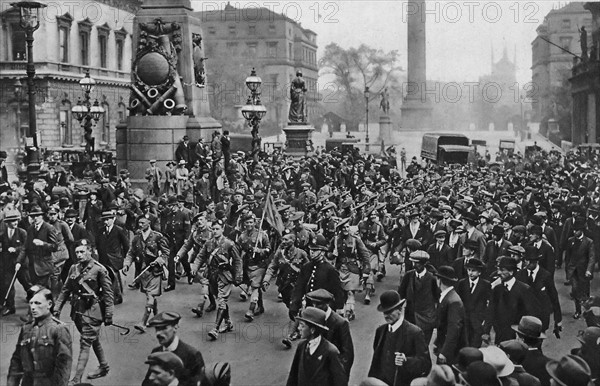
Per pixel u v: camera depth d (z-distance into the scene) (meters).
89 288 10.52
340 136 77.31
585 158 43.25
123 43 62.44
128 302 16.09
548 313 11.48
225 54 79.81
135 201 21.81
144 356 12.18
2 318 14.35
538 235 14.18
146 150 32.81
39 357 8.26
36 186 22.64
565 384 6.27
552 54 71.19
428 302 10.51
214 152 30.22
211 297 15.15
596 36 56.25
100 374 11.03
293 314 11.55
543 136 72.69
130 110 33.69
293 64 82.25
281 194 25.20
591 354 8.30
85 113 34.69
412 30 74.25
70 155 42.00
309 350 7.75
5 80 50.12
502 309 10.51
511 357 7.29
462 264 12.28
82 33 56.06
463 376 6.39
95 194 20.31
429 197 22.28
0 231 14.57
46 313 8.35
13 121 50.34
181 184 27.80
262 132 78.50
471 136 79.69
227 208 21.09
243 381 10.84
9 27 50.22
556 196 22.52
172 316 7.21
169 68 33.38
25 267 14.36
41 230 14.17
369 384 5.95
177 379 6.51
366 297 16.17
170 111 33.34
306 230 14.87
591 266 14.91
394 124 90.12
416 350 8.11
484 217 16.14
